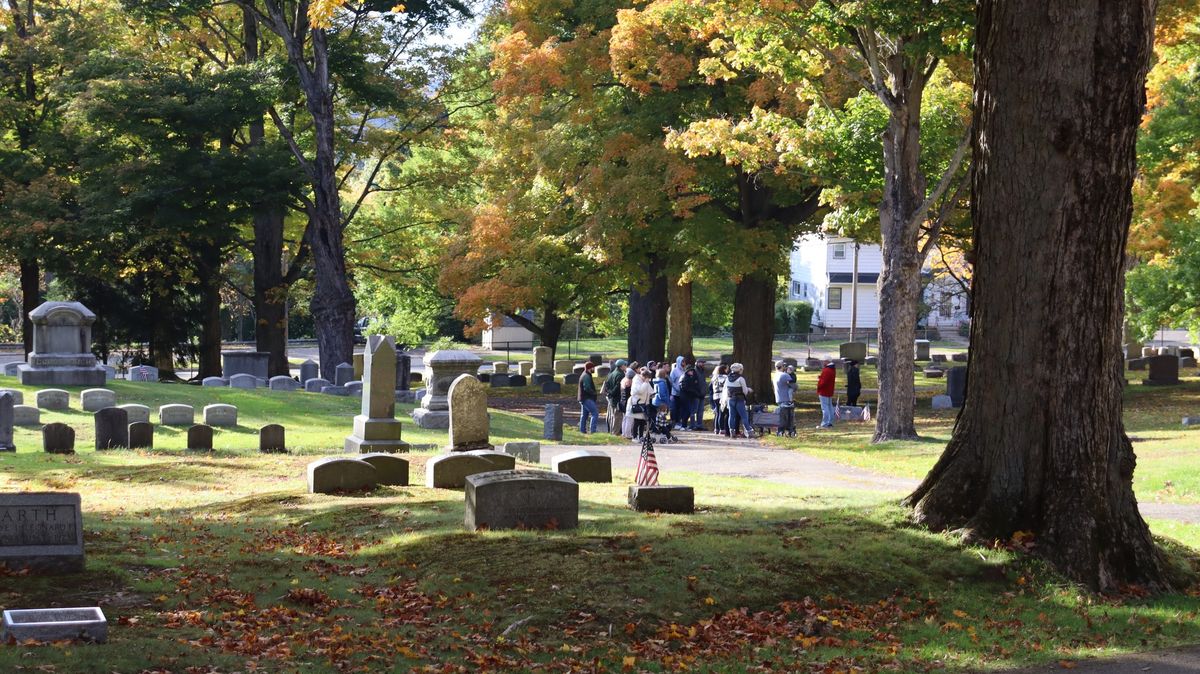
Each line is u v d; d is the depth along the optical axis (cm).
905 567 1274
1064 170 1310
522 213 4609
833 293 9375
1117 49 1289
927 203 2967
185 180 4600
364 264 5769
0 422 2595
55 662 876
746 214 4288
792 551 1295
